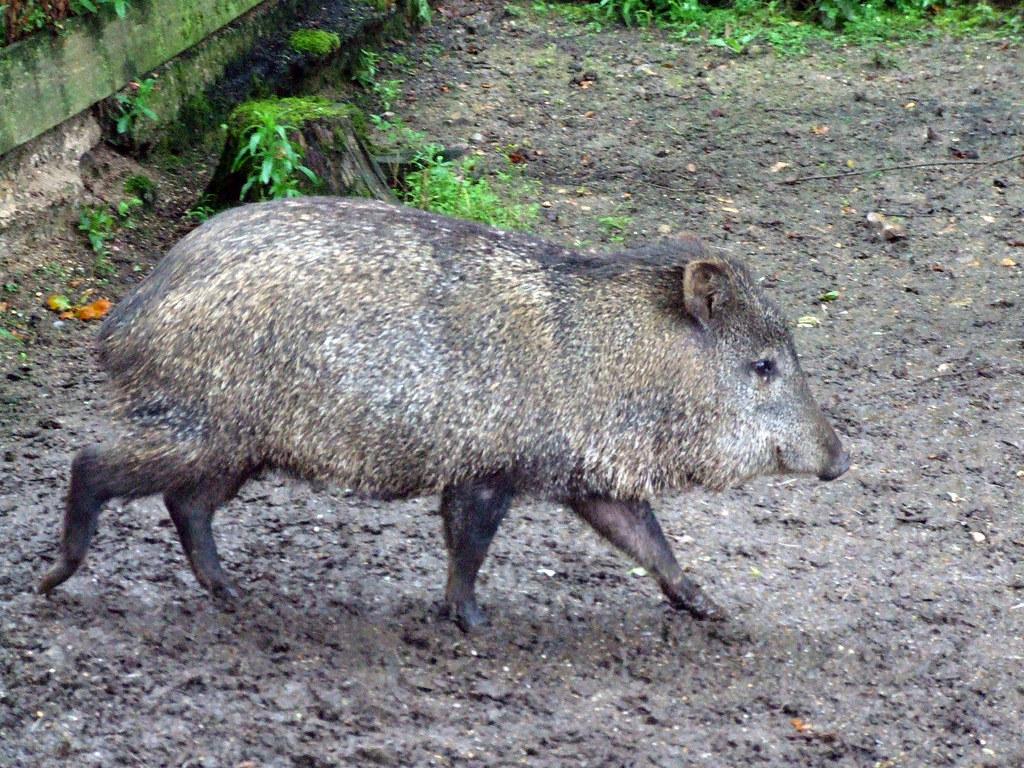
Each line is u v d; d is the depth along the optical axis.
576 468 8.77
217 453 8.42
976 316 14.99
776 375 9.11
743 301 9.01
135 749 7.62
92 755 7.55
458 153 17.84
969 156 19.52
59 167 14.87
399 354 8.36
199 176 16.69
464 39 23.33
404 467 8.55
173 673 8.34
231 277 8.32
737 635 9.41
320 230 8.48
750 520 11.09
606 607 9.70
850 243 16.92
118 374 8.48
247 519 10.52
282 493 10.95
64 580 8.92
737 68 23.20
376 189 15.84
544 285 8.73
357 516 10.73
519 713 8.30
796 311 15.07
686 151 19.64
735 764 7.96
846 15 25.78
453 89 21.09
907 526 11.09
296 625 9.06
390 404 8.38
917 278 15.98
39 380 12.40
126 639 8.66
